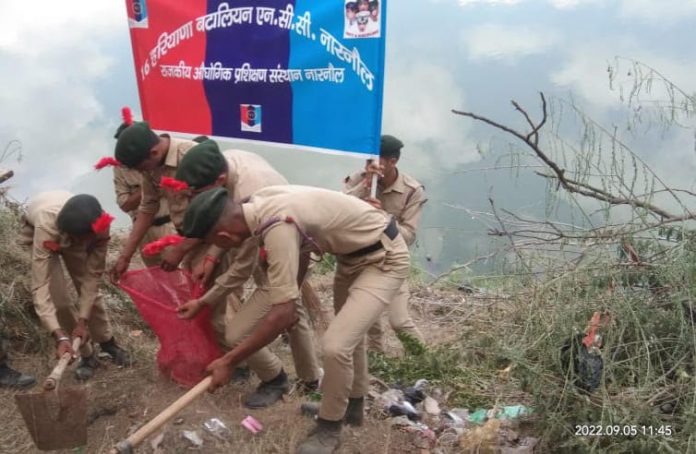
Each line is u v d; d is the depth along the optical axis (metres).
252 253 3.58
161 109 5.34
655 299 4.15
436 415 4.10
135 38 5.30
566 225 4.85
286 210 3.13
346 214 3.31
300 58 4.72
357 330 3.31
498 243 5.66
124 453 2.90
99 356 4.66
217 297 3.69
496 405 3.97
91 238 3.96
